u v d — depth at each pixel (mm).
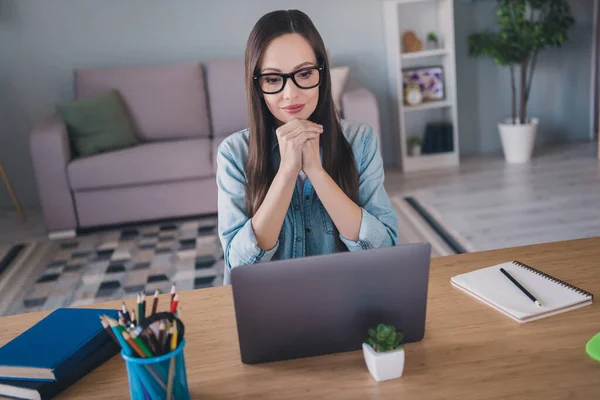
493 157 5094
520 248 1643
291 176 1489
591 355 1161
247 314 1192
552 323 1290
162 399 1084
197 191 4109
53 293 3266
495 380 1135
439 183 4574
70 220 4047
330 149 1604
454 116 4918
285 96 1470
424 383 1144
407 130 5168
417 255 1194
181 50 4820
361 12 4906
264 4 4809
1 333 1430
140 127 4453
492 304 1371
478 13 5020
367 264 1188
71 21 4684
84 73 4488
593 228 3477
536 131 5234
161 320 1083
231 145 1672
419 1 4957
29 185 4871
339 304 1211
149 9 4727
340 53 4973
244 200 1634
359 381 1162
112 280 3369
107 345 1303
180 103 4480
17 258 3787
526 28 4605
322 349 1246
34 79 4742
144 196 4070
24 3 4609
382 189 1697
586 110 5293
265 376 1200
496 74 5160
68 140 4121
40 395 1161
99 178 3977
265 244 1537
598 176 4340
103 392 1191
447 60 4938
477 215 3855
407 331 1255
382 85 5070
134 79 4480
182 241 3850
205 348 1313
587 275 1464
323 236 1664
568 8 4707
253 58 1473
